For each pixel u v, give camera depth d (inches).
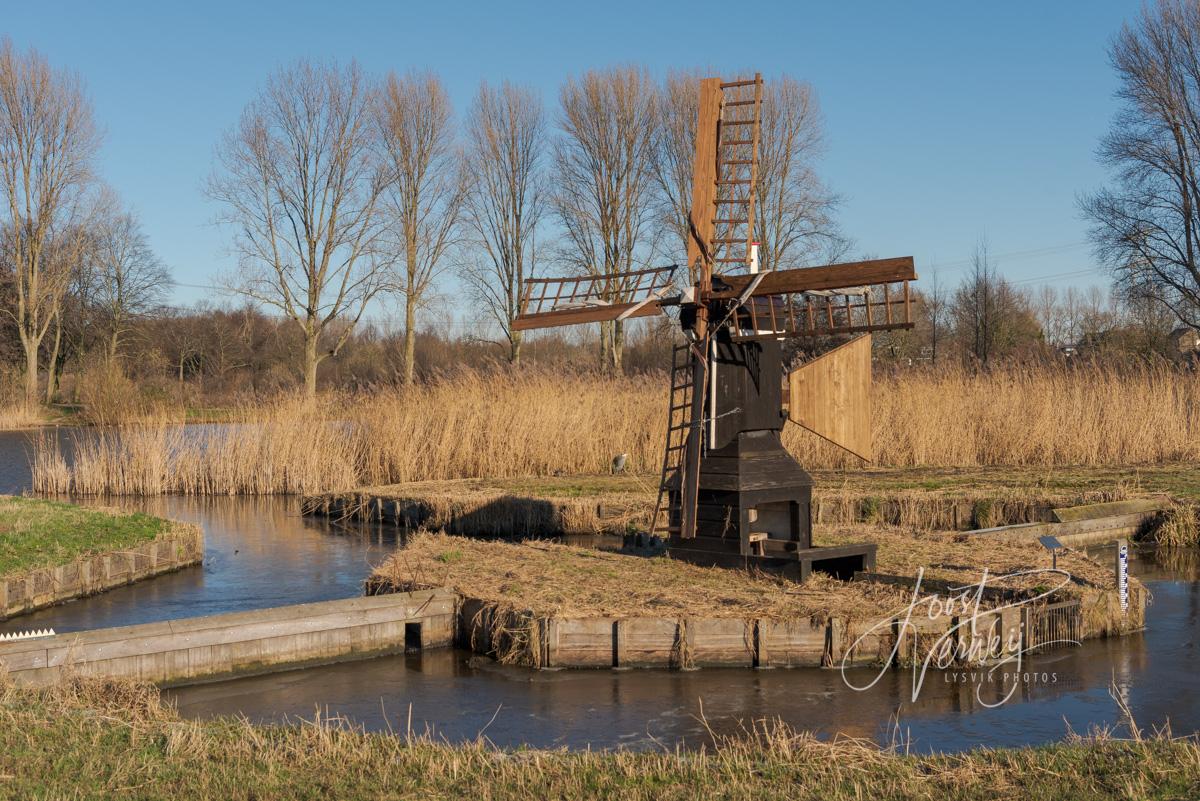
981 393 869.2
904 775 225.9
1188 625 417.4
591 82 1569.9
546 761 239.1
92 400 1384.1
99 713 270.4
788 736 284.0
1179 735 286.4
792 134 1524.4
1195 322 1547.7
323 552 627.2
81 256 1956.2
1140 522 617.6
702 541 463.2
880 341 1635.1
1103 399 852.6
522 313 514.6
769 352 461.4
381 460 899.4
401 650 394.9
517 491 740.0
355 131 1621.6
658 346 1782.7
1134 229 1558.8
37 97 1706.4
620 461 832.3
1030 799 211.2
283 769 229.8
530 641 363.3
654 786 221.0
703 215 465.4
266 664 369.4
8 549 509.7
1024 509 637.9
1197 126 1487.5
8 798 207.5
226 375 2233.0
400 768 231.9
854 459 824.9
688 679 346.0
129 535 572.4
